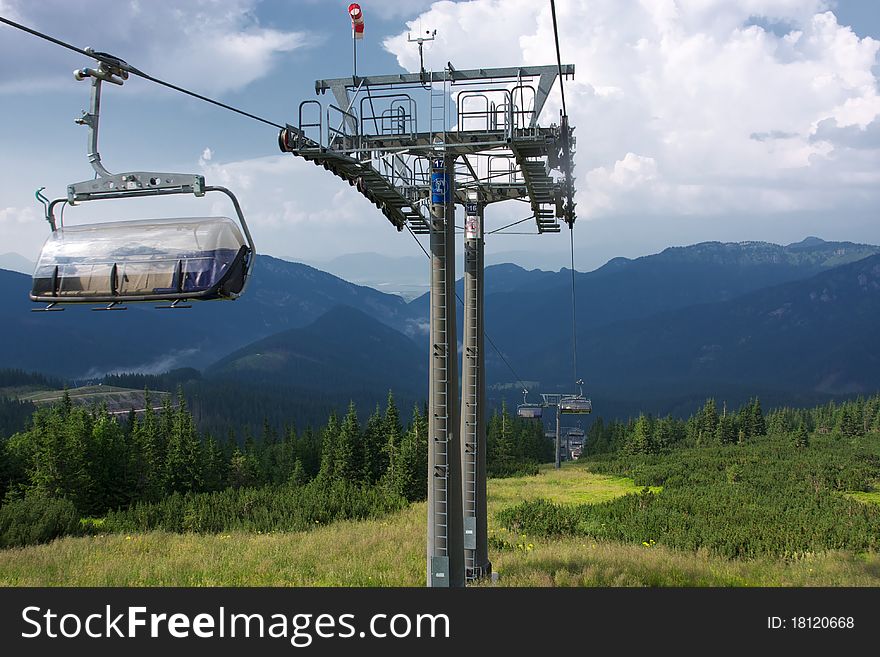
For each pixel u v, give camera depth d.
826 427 124.69
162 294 12.36
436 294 15.99
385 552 23.75
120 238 12.64
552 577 19.44
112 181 11.98
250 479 78.62
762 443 83.56
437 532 15.91
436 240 15.98
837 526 28.28
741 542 25.41
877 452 62.69
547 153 16.53
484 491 19.77
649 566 20.52
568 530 29.62
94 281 12.41
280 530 32.94
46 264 12.67
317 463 94.69
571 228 23.31
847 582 19.28
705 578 19.30
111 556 25.00
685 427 117.19
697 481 49.31
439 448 15.93
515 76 16.09
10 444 66.69
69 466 54.50
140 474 61.50
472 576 19.27
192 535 31.25
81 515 53.94
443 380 15.94
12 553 26.11
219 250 12.34
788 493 40.25
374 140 15.73
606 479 59.72
